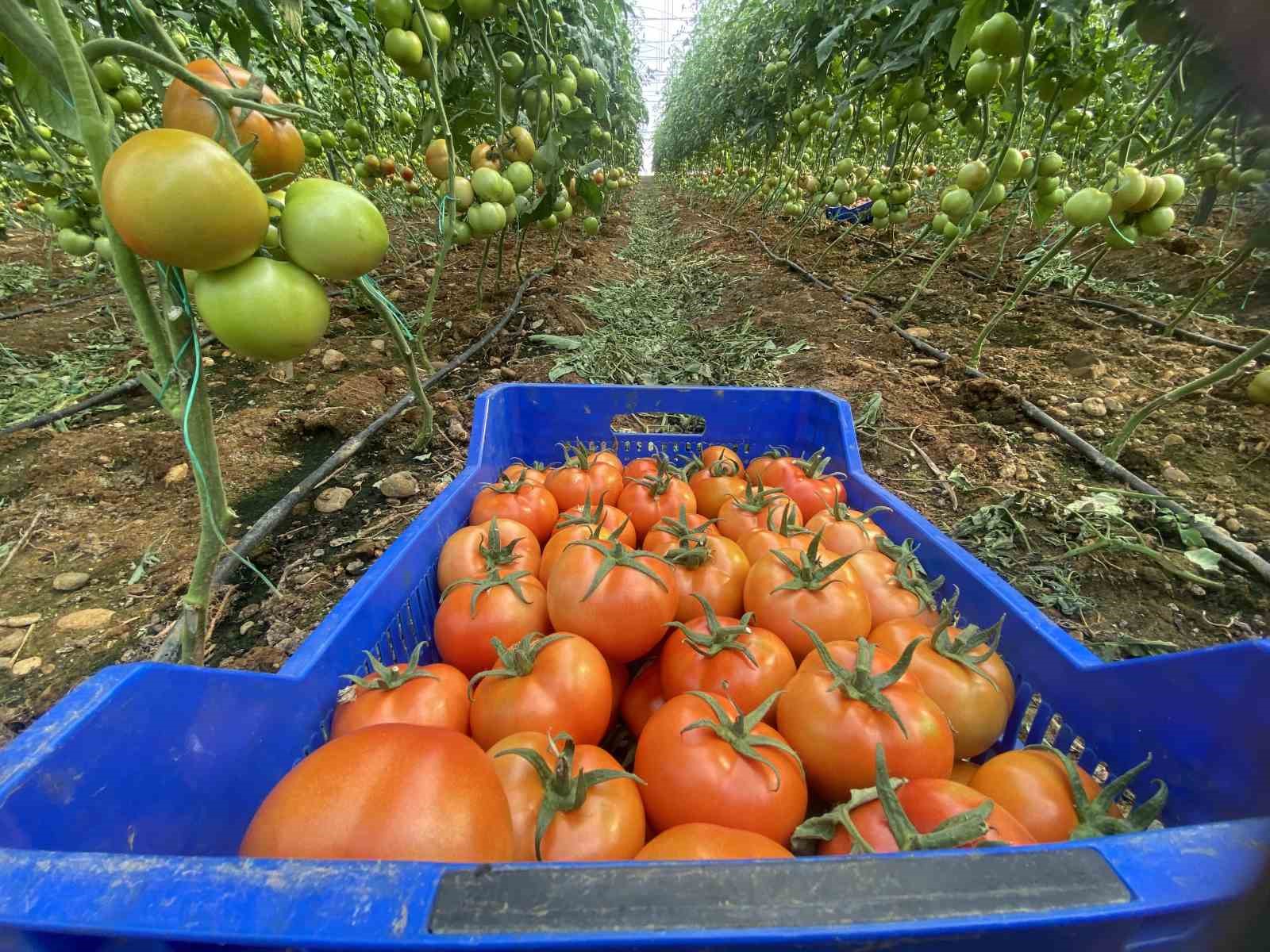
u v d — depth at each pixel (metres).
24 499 2.10
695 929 0.41
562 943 0.41
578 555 1.14
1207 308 3.65
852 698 0.90
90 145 0.72
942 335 3.52
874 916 0.42
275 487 2.19
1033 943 0.43
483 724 0.99
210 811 0.78
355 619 1.09
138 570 1.75
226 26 2.48
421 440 2.36
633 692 1.22
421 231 6.74
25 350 3.45
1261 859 0.46
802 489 1.60
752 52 6.95
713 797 0.83
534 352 3.31
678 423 2.58
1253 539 1.80
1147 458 2.18
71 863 0.44
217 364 3.21
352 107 5.17
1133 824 0.76
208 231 0.68
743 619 1.06
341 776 0.67
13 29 0.82
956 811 0.75
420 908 0.42
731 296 4.62
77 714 0.65
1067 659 1.03
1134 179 2.35
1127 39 2.88
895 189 4.34
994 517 1.91
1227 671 0.81
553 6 3.15
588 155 4.72
